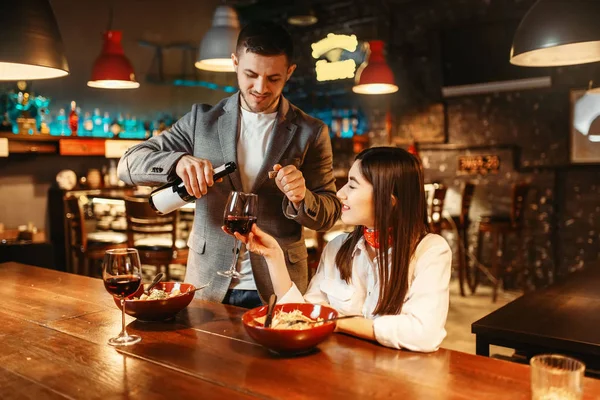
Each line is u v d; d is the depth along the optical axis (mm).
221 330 1566
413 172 1549
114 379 1230
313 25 6547
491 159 5566
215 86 6184
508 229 5090
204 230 2055
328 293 1726
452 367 1275
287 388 1164
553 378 1016
